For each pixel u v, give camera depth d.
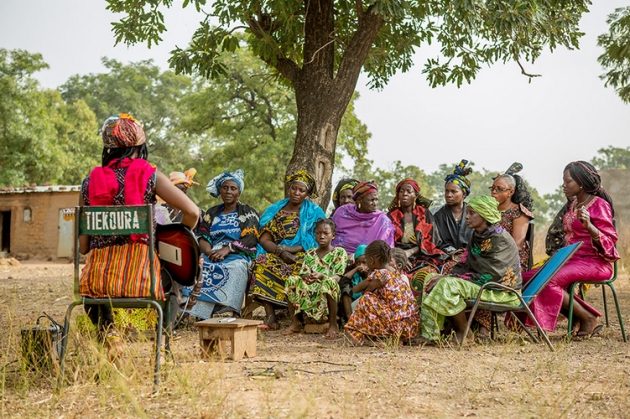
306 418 4.21
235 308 8.55
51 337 5.36
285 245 8.70
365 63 13.26
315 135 11.06
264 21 11.64
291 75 11.48
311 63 11.24
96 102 71.00
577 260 7.45
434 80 12.98
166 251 5.21
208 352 6.19
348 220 8.70
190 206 5.20
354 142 36.56
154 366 4.98
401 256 7.67
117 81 72.69
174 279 5.37
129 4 11.19
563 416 4.31
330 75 11.27
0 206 34.69
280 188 38.50
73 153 50.69
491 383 5.27
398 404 4.61
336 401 4.65
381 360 6.15
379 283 7.10
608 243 7.30
